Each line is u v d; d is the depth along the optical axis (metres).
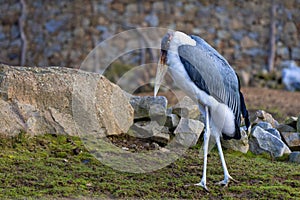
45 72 12.22
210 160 11.43
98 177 10.25
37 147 11.33
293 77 25.50
